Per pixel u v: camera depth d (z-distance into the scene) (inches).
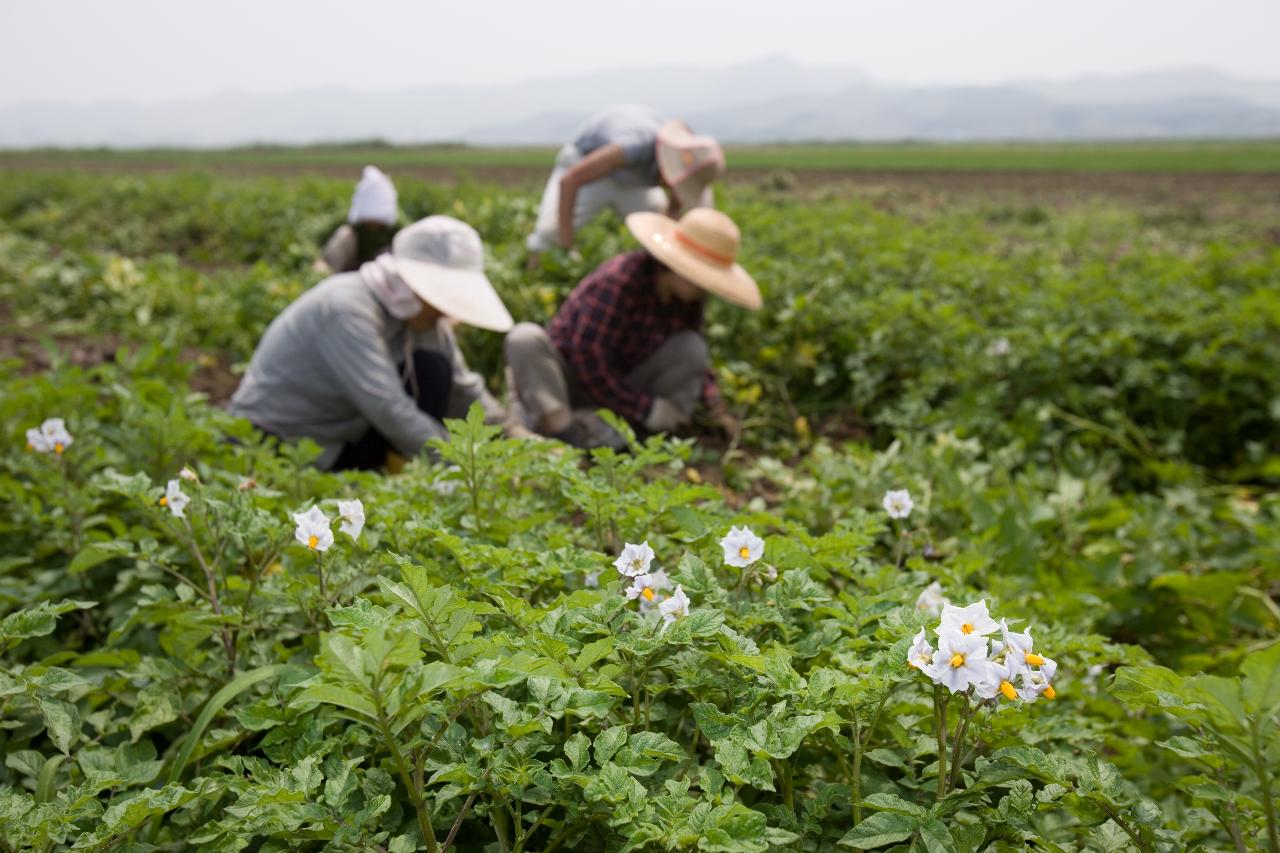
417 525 92.4
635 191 247.0
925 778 78.5
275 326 166.7
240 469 131.7
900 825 66.0
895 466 166.7
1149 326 244.4
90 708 94.8
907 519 149.5
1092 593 147.4
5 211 647.1
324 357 158.2
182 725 95.6
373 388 156.9
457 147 3944.4
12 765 82.9
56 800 78.1
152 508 99.3
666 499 98.3
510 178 1237.1
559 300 243.6
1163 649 149.9
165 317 304.5
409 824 73.9
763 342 244.7
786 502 159.8
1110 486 215.9
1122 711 115.7
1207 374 235.9
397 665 57.3
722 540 85.4
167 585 118.0
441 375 169.3
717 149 222.1
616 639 73.1
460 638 66.8
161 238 545.0
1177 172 1526.8
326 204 569.9
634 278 183.9
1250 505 196.7
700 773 67.7
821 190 967.0
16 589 117.0
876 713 72.2
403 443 160.1
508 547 99.3
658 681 84.1
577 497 100.0
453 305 151.0
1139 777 110.2
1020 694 67.1
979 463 189.6
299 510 95.9
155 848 75.6
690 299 188.2
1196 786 68.7
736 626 81.8
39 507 125.0
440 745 70.0
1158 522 170.4
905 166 1786.4
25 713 91.8
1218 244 321.7
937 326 241.0
